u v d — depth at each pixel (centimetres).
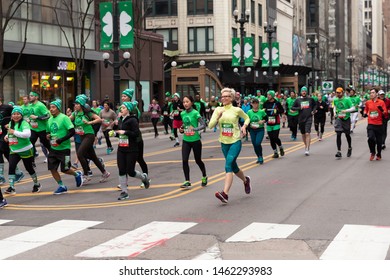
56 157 2305
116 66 5256
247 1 12600
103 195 2248
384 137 3734
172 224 1673
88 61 7275
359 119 8500
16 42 5666
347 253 1327
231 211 1856
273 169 2898
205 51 11606
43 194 2319
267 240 1466
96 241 1491
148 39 8975
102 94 7562
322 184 2391
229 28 11556
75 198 2195
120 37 5169
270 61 8581
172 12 11762
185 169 2367
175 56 11538
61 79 6800
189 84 8306
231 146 2014
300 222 1670
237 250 1378
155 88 9544
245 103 5025
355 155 3484
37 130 3123
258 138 3103
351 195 2112
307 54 19162
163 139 5559
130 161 2122
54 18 6359
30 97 3103
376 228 1573
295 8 17450
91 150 2598
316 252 1344
